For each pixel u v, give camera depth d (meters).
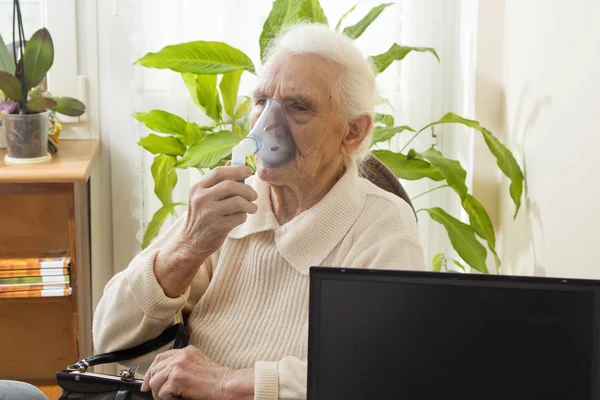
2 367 2.93
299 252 1.64
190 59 2.46
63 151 2.86
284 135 1.54
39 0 2.93
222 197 1.53
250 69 2.48
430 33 2.93
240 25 2.90
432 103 3.04
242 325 1.66
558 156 2.16
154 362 1.58
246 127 2.64
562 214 2.12
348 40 1.61
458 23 3.00
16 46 2.94
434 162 2.51
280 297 1.65
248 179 1.78
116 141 3.03
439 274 1.11
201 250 1.60
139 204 3.03
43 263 2.67
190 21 2.91
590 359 1.08
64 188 2.64
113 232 3.09
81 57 2.99
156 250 1.69
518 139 2.57
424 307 1.12
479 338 1.10
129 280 1.68
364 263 1.61
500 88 2.78
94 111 3.02
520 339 1.10
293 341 1.61
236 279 1.71
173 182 2.76
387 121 2.71
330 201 1.64
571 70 2.05
